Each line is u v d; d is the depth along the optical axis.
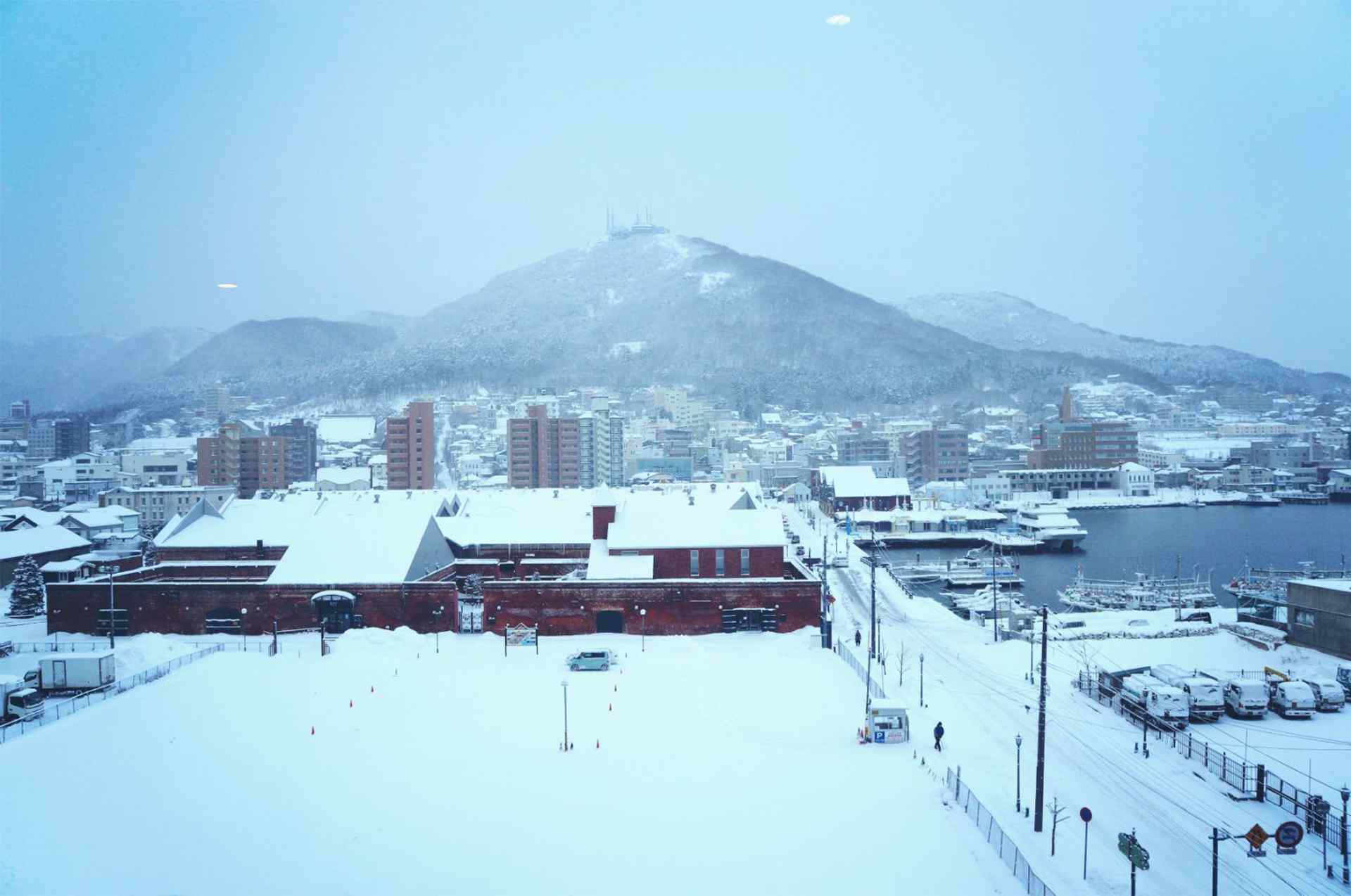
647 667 91.38
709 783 61.66
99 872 50.75
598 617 106.31
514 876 49.88
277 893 48.72
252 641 105.31
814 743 69.75
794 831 54.31
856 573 165.12
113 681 86.88
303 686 85.56
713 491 130.00
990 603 139.38
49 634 109.50
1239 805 58.41
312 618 108.56
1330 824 55.09
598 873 49.97
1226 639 102.38
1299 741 70.12
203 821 56.91
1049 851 51.41
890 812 56.47
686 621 105.88
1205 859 50.91
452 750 68.50
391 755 67.88
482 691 83.88
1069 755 67.00
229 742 70.62
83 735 71.81
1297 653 94.38
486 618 106.38
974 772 63.44
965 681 87.81
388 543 114.56
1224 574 193.75
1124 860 50.56
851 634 110.50
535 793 60.47
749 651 98.00
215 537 127.94
